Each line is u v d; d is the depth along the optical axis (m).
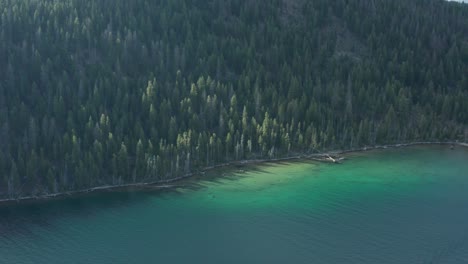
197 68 172.62
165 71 168.50
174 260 96.62
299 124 162.12
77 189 132.12
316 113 167.00
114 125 146.62
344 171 145.12
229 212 117.06
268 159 155.75
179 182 138.38
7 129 137.88
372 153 162.75
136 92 159.12
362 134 167.88
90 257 98.19
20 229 111.06
